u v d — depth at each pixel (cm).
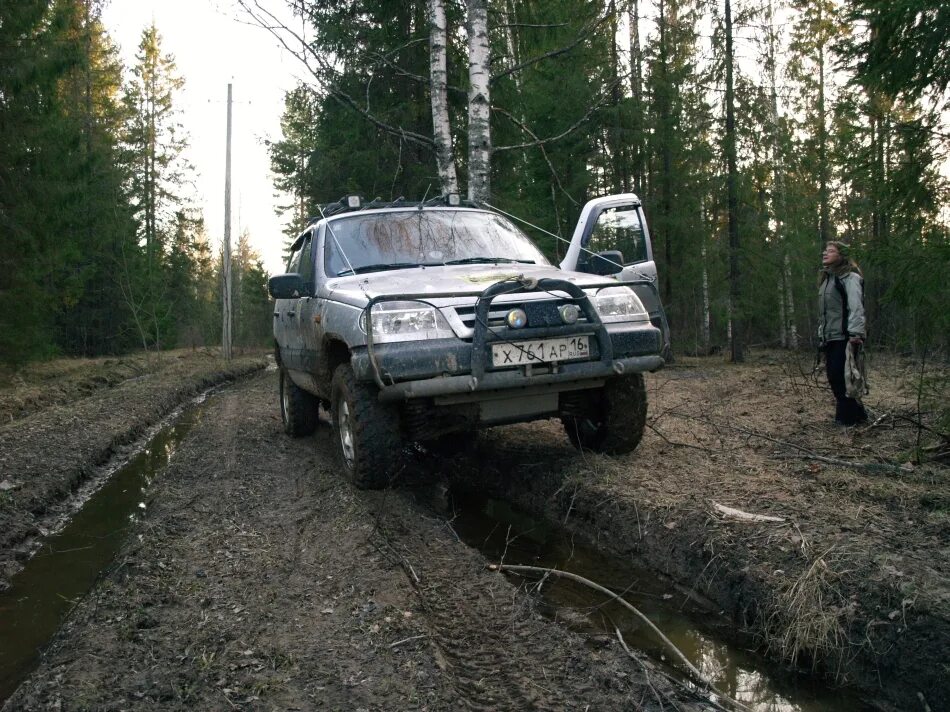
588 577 405
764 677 302
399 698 259
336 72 934
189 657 296
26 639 346
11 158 1380
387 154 1383
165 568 393
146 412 1028
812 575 328
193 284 3066
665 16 2045
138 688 273
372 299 436
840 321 644
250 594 356
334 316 508
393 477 497
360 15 1023
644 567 416
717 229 2230
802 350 2203
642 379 525
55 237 1570
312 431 760
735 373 1258
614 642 317
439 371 439
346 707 255
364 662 285
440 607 342
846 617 308
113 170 2255
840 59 569
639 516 436
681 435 635
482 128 955
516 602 344
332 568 381
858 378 623
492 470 597
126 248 2403
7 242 1388
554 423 730
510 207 1298
